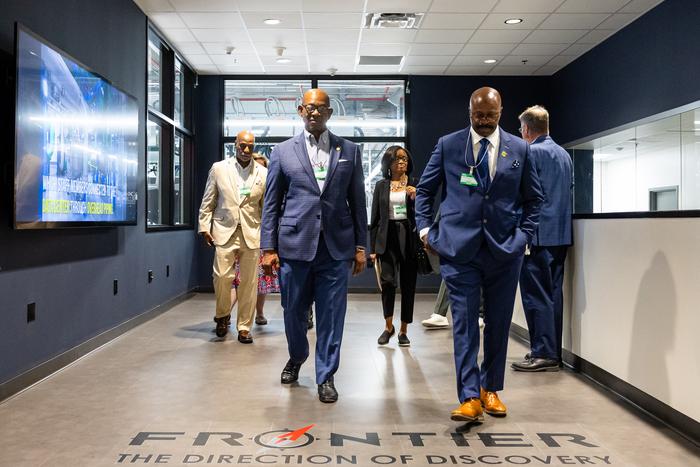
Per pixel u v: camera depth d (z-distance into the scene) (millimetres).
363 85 8086
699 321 2211
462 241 2383
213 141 7855
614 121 6180
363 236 2971
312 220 2840
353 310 6160
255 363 3619
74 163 3447
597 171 6797
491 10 5469
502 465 2029
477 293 2467
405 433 2355
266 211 2967
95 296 4078
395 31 6062
